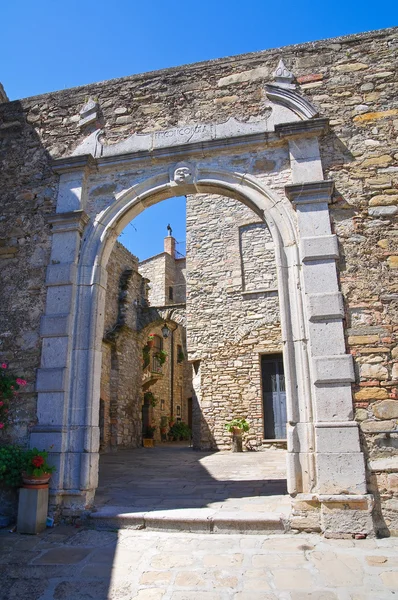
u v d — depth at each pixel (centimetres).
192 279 1266
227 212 1287
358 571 333
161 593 308
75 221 561
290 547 387
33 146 618
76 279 547
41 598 306
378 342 459
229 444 1137
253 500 520
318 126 521
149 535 431
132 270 1466
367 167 513
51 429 493
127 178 579
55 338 525
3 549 398
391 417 437
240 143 549
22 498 454
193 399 1234
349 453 427
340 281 483
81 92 626
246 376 1157
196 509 479
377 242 488
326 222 497
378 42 552
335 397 446
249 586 314
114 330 1329
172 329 1666
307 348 471
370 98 534
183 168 559
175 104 589
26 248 575
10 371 531
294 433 451
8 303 558
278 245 507
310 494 432
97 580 331
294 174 522
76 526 462
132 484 659
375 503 420
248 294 1202
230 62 588
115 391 1304
